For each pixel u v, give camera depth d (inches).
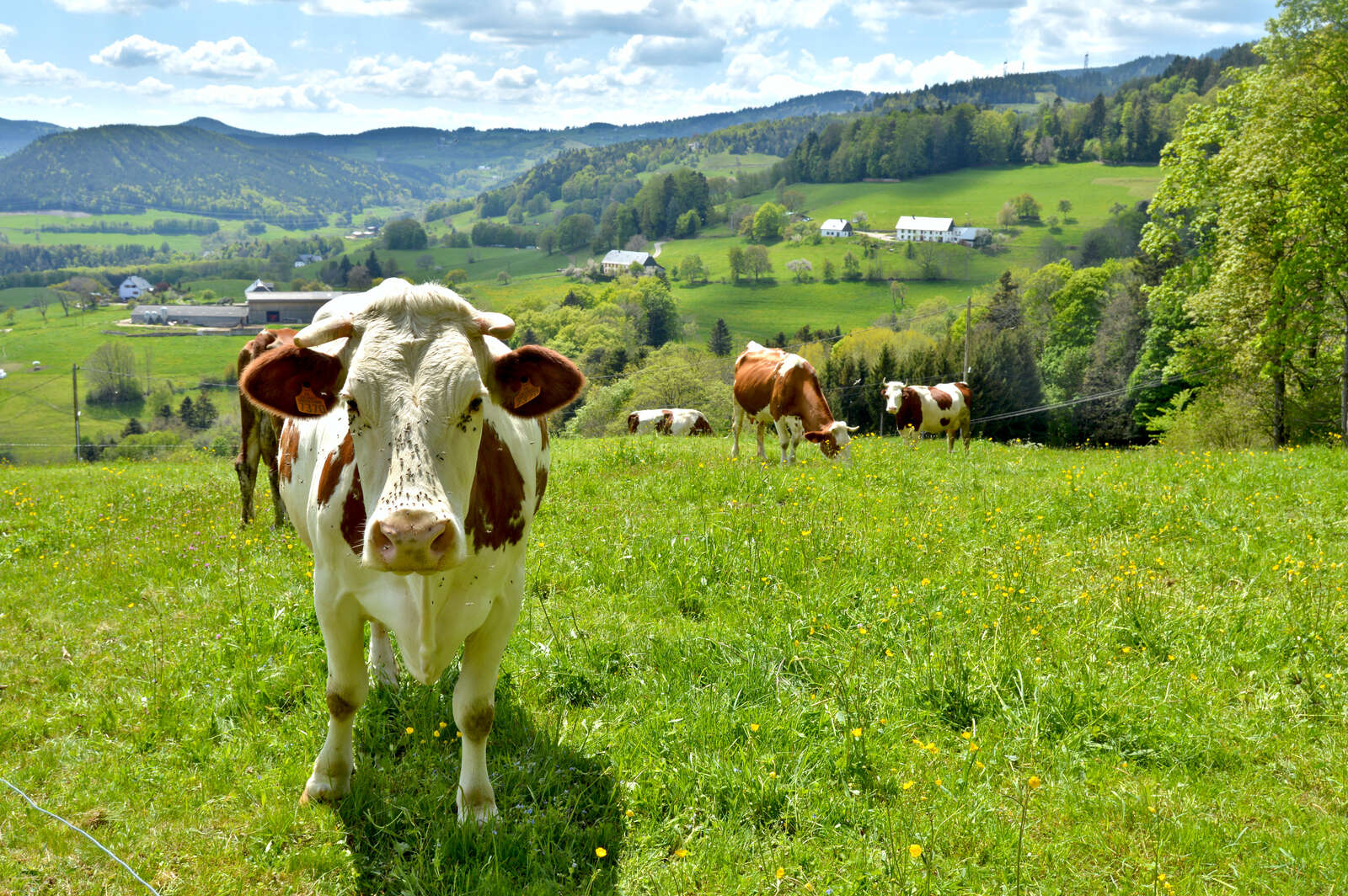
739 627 255.9
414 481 122.0
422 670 147.5
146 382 4940.9
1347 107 1023.6
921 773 184.7
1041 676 217.2
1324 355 1210.0
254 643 235.1
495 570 155.9
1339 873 152.2
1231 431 1344.7
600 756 189.2
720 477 436.5
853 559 306.0
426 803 171.6
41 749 189.9
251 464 363.6
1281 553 312.0
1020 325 3243.1
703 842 162.4
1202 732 198.8
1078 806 174.6
